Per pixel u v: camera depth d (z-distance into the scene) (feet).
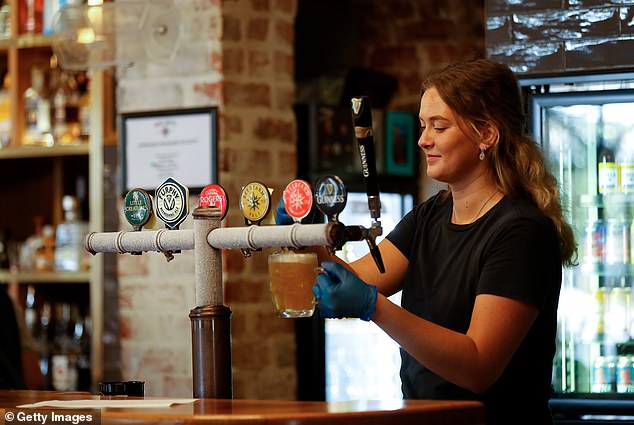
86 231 15.20
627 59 10.77
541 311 7.37
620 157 11.12
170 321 13.30
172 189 7.38
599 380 11.14
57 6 14.98
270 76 13.52
